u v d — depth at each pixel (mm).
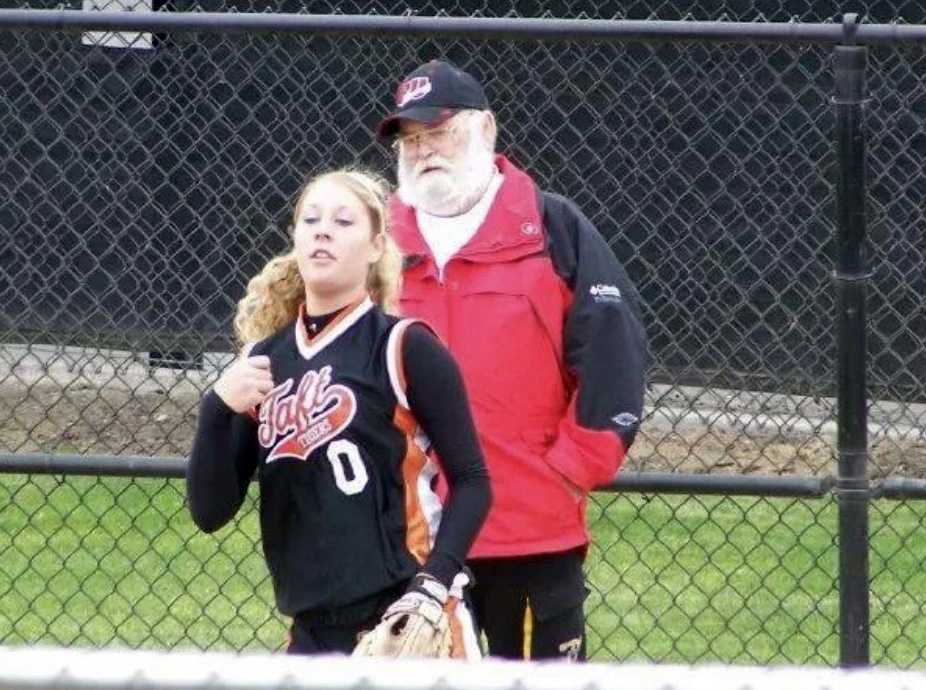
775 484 19844
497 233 17453
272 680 7742
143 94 33094
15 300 34781
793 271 32906
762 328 32312
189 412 29844
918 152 31750
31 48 33969
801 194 33000
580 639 18031
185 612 26406
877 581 27188
